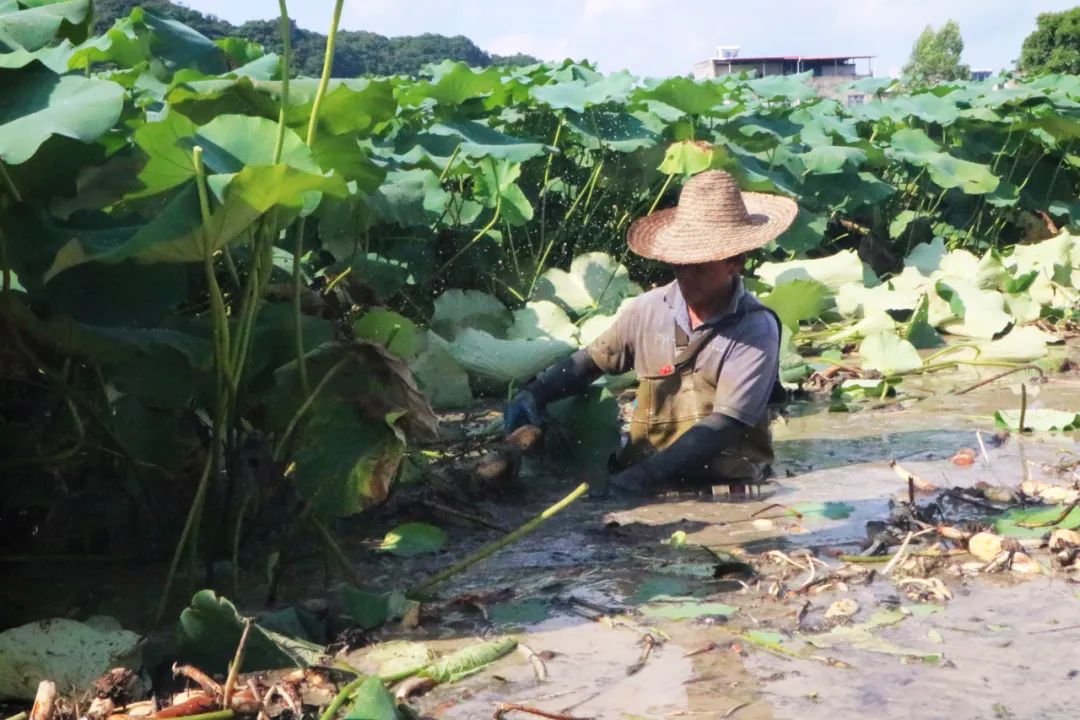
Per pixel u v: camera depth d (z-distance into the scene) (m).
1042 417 4.58
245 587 2.96
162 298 2.81
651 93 7.16
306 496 2.91
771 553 3.12
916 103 9.94
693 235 3.76
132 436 3.04
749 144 7.95
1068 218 10.04
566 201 7.50
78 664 2.36
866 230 9.12
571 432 4.19
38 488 3.04
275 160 2.63
